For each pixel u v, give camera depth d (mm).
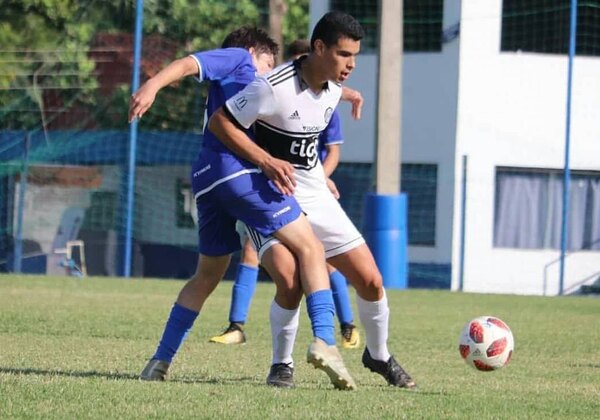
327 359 17062
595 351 27875
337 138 26266
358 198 70812
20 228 63844
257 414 14672
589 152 69875
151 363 19016
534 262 70312
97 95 76438
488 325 19141
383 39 54062
